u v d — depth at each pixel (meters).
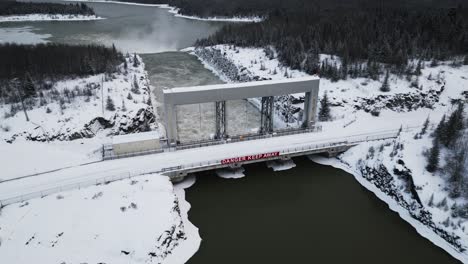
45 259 34.97
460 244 40.34
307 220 45.81
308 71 90.94
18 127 60.34
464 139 51.75
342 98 76.94
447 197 44.97
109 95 74.50
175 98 54.94
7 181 49.06
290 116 74.94
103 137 63.66
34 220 39.78
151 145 56.50
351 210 47.97
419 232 43.75
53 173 51.00
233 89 57.72
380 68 89.56
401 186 49.59
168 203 43.94
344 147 60.94
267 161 59.59
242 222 45.19
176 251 39.66
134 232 38.84
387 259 39.41
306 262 38.69
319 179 55.19
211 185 53.09
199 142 59.25
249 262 38.50
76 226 38.91
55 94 72.50
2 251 35.66
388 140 61.31
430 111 78.12
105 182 48.19
